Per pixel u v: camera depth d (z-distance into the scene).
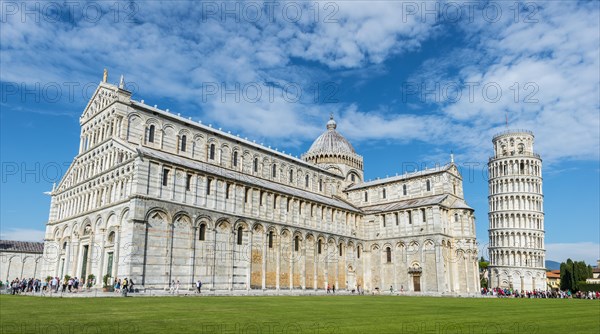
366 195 113.62
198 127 83.06
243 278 72.06
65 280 68.06
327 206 94.12
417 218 95.88
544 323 27.94
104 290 58.91
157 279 59.81
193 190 67.69
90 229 69.94
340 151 120.88
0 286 71.69
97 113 78.19
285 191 84.75
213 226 68.56
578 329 24.73
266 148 97.00
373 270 100.69
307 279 85.19
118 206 63.25
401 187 107.44
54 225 83.12
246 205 75.88
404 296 79.56
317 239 89.31
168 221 62.66
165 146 77.12
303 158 122.50
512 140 146.38
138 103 74.62
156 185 62.69
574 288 122.81
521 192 139.00
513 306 47.06
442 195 98.94
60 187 85.75
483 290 98.62
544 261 136.88
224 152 87.69
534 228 137.12
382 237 100.81
